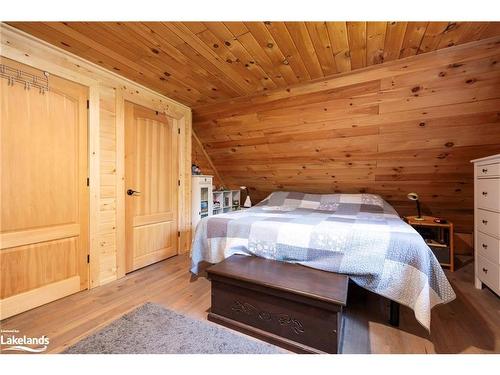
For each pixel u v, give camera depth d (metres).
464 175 2.80
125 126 2.55
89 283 2.23
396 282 1.59
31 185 1.87
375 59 2.05
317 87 2.51
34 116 1.88
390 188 3.39
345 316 1.81
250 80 2.47
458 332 1.59
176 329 1.62
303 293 1.38
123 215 2.54
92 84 2.22
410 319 1.77
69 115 2.09
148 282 2.39
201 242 2.41
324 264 1.76
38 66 1.87
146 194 2.82
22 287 1.83
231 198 4.35
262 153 3.62
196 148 3.83
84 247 2.21
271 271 1.71
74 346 1.45
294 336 1.45
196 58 2.08
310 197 3.74
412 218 3.07
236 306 1.65
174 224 3.22
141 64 2.21
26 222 1.85
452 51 1.91
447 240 2.98
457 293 2.13
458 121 2.34
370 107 2.50
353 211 3.10
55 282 2.01
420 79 2.15
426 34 1.72
